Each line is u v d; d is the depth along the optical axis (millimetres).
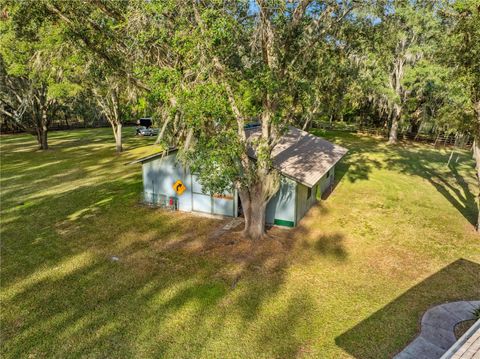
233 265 9930
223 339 6957
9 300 8312
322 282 9062
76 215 14031
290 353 6570
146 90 10953
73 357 6500
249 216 11562
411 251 10938
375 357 6426
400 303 8141
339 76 20953
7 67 20578
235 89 9680
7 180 19656
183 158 10672
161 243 11391
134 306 8047
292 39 9945
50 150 29953
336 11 9773
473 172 22062
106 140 37094
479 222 12461
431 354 6461
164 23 8648
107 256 10508
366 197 16719
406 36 26250
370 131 40938
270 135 10844
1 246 11211
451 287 8852
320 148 17375
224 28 7797
